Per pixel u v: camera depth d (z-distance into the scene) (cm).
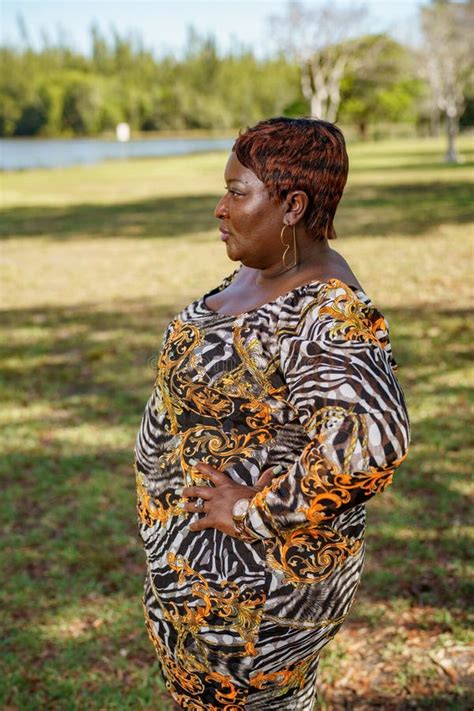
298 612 170
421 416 552
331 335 151
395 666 296
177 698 191
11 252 1455
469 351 698
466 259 1173
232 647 173
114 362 720
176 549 175
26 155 7144
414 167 3450
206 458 170
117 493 457
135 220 1909
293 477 150
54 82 13662
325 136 161
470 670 292
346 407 145
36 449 527
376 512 422
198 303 183
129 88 14025
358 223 1661
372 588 349
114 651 315
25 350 771
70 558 386
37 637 324
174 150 7762
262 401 165
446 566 364
